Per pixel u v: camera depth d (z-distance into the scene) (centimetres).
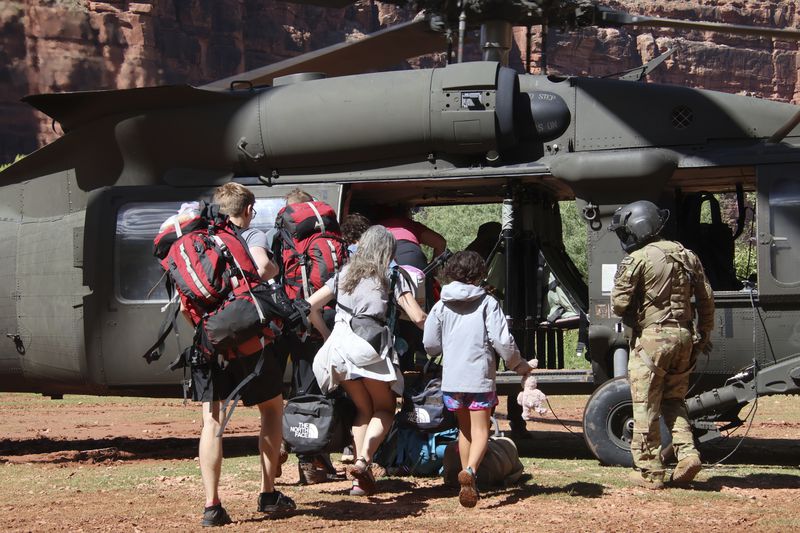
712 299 799
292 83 1066
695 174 982
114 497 775
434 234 1092
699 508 717
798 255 908
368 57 1169
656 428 794
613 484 812
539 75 1021
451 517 686
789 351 911
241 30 7169
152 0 6781
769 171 923
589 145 986
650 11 8975
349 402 789
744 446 1124
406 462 845
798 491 790
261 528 651
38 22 6462
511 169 983
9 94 6369
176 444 1170
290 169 1038
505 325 727
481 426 723
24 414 1606
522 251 1040
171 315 683
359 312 735
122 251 1037
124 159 1070
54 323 1090
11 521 676
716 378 941
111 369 1041
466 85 981
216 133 1043
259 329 658
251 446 1149
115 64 6656
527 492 776
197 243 665
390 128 999
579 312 1015
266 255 689
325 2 1074
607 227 958
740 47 9138
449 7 1061
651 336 786
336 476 852
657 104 973
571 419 1453
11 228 1146
